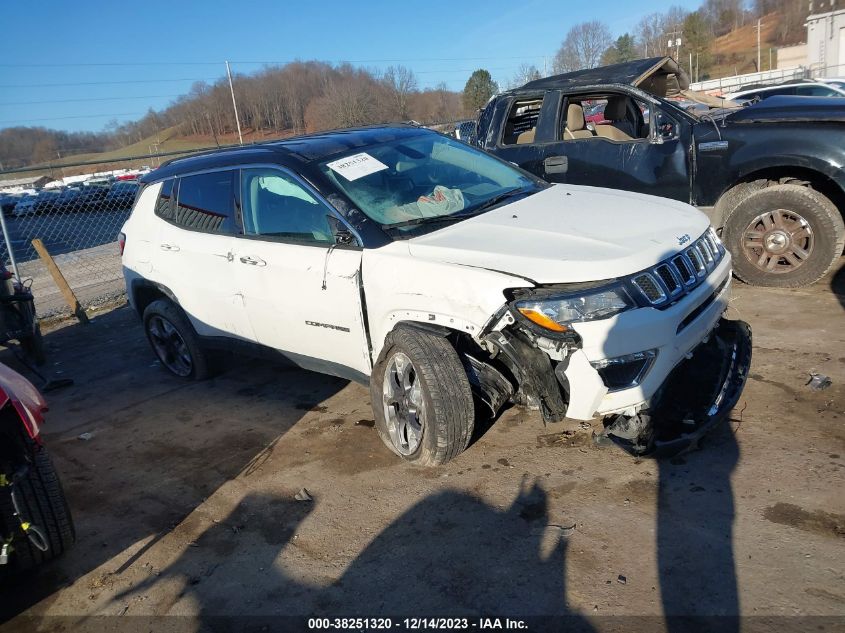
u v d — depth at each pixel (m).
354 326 3.80
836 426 3.43
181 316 5.18
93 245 14.43
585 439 3.67
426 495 3.37
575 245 3.26
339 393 4.82
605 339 2.98
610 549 2.80
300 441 4.16
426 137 4.80
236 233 4.51
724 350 3.73
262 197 4.32
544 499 3.20
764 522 2.82
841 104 5.09
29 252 14.46
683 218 3.70
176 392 5.33
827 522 2.77
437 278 3.31
